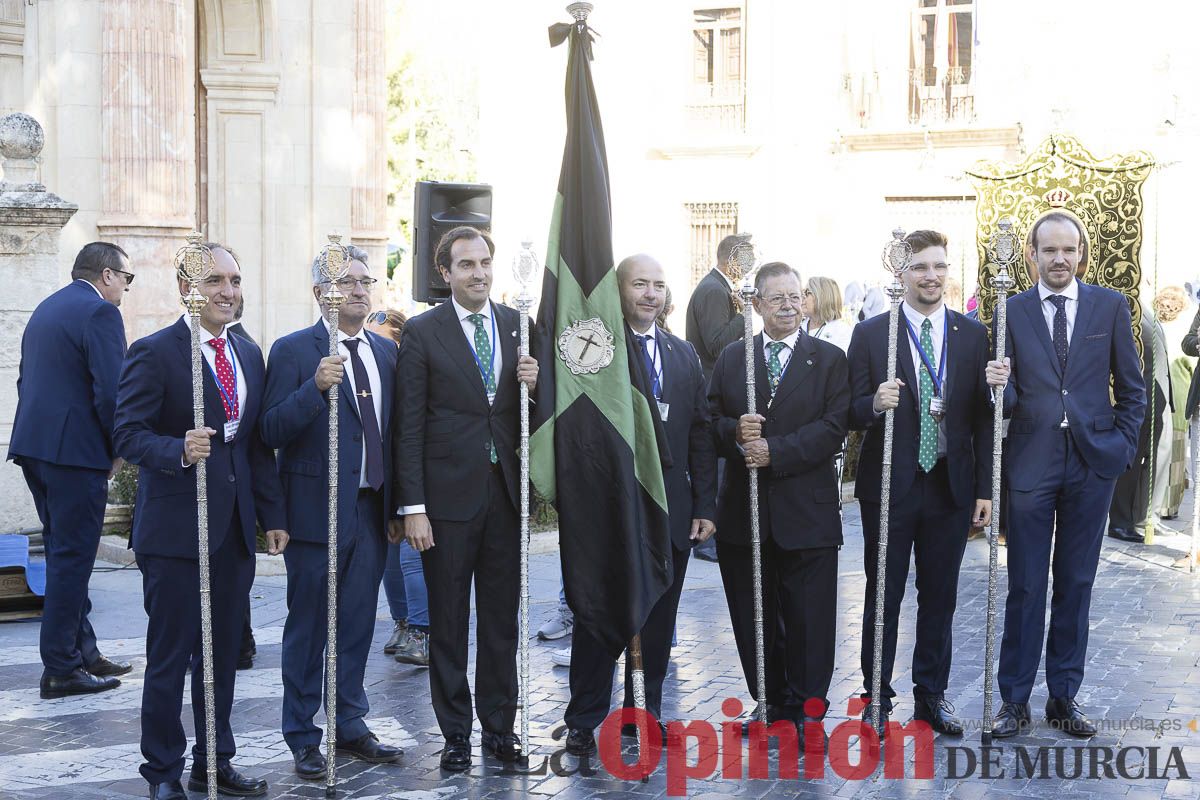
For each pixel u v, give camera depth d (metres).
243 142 15.91
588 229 6.05
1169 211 24.25
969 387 6.35
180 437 5.56
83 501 7.21
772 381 6.33
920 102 27.48
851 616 9.16
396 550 8.06
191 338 5.47
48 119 13.51
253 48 15.84
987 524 6.47
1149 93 24.73
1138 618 8.95
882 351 6.34
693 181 29.34
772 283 6.31
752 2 28.61
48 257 10.47
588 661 6.21
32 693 7.30
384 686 7.48
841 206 28.17
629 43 29.66
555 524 12.05
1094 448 6.37
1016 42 26.14
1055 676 6.52
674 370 6.25
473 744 6.43
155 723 5.55
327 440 6.10
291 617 6.10
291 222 16.09
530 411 6.10
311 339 6.14
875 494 6.43
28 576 9.35
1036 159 10.70
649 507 6.00
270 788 5.85
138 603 9.52
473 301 6.05
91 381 7.25
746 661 6.54
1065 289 6.54
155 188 13.52
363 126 17.33
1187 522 13.19
